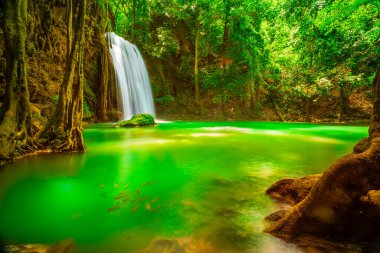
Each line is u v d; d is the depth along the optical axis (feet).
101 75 73.20
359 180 10.71
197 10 95.81
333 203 10.80
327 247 10.17
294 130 60.75
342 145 38.47
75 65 32.81
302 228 11.21
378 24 41.98
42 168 24.07
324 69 57.72
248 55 91.56
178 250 10.34
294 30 60.34
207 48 101.40
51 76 58.90
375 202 9.92
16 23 29.12
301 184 14.84
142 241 11.19
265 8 90.27
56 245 10.86
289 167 24.56
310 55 60.08
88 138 45.09
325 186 10.92
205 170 23.45
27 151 28.96
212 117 95.30
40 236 11.68
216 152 32.63
